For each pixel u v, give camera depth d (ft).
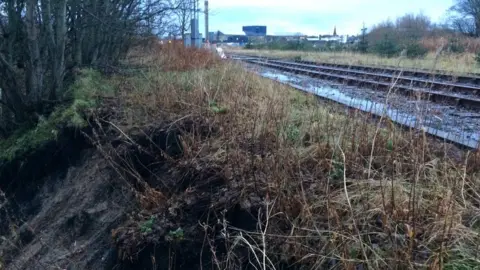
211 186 16.79
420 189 13.34
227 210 15.12
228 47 183.73
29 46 31.91
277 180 14.92
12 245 20.93
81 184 22.62
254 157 16.87
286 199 14.19
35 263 19.26
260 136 18.63
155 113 25.02
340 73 56.39
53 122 27.81
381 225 12.89
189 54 47.21
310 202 14.16
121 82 34.83
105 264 16.60
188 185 17.71
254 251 12.71
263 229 13.97
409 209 12.23
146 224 15.80
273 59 98.63
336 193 14.57
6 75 32.30
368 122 18.62
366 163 16.24
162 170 19.79
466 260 11.19
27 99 33.17
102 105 28.12
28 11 31.19
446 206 12.36
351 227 12.49
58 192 23.94
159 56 49.73
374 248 11.90
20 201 25.81
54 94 33.19
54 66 33.17
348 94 33.09
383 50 98.73
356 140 17.40
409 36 125.39
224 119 21.72
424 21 144.05
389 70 54.80
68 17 39.91
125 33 48.34
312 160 17.08
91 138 22.90
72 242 19.30
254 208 14.69
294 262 12.84
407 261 10.93
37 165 26.45
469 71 56.18
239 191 15.60
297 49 159.84
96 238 18.24
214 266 14.02
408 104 20.86
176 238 14.98
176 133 21.84
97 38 44.42
